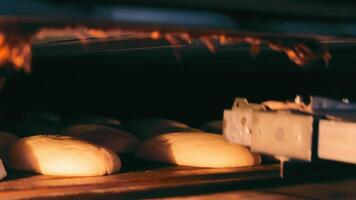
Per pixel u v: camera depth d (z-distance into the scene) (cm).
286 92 293
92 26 96
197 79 331
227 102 344
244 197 197
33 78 329
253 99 320
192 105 357
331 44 161
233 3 98
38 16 87
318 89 265
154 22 93
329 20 108
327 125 139
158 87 348
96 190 190
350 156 135
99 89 348
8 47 96
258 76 303
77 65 293
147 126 344
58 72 328
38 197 180
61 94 343
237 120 165
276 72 293
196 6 96
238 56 241
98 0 89
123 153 299
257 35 110
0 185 200
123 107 361
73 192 187
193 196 199
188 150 258
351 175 227
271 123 151
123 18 91
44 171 230
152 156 272
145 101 357
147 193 196
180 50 207
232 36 113
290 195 200
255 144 157
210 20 98
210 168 247
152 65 296
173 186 201
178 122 360
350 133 134
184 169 245
